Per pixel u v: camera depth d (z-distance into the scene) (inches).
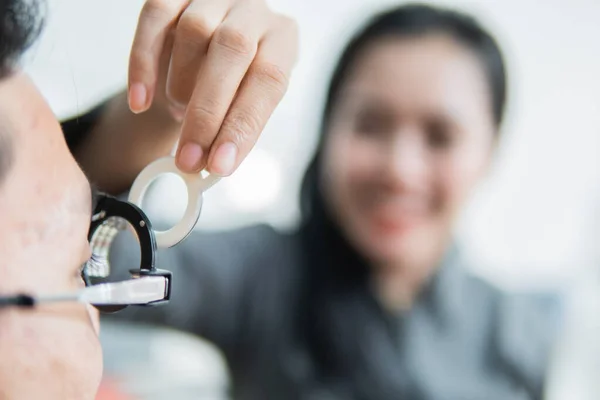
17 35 12.6
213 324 41.8
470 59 41.4
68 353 12.9
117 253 16.7
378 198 41.4
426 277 44.6
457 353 44.4
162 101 16.4
